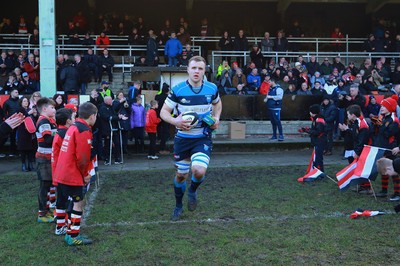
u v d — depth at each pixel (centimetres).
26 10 2539
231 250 505
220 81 1691
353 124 783
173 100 573
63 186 528
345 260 473
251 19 2648
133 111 1308
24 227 605
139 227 595
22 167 1090
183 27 2252
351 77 1658
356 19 2655
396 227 581
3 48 1964
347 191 802
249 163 1170
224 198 750
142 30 2308
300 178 895
